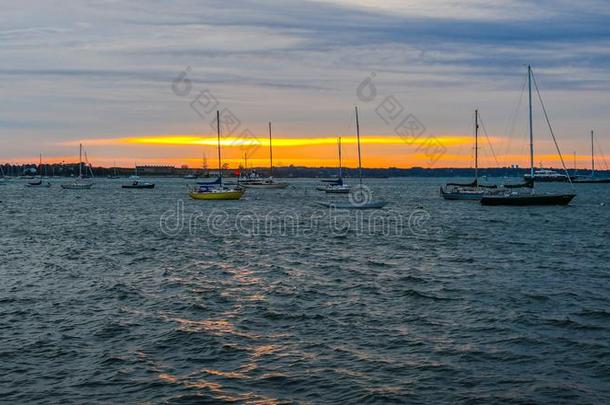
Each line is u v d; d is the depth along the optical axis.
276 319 26.16
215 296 30.41
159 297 30.30
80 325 25.27
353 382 19.20
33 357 21.39
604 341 22.81
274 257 44.38
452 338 23.34
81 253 46.84
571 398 17.98
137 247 50.56
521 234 60.28
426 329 24.56
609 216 82.75
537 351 21.81
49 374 19.88
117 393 18.48
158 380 19.42
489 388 18.69
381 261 42.09
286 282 34.16
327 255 45.41
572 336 23.44
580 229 65.25
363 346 22.50
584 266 39.28
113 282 34.06
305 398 18.12
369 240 55.59
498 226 69.12
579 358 21.09
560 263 40.62
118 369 20.31
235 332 24.27
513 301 28.97
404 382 19.17
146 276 36.16
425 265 40.12
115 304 28.86
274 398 18.14
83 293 31.27
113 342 23.03
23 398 18.11
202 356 21.55
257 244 52.53
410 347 22.34
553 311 27.02
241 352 21.94
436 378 19.47
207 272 37.62
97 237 58.78
